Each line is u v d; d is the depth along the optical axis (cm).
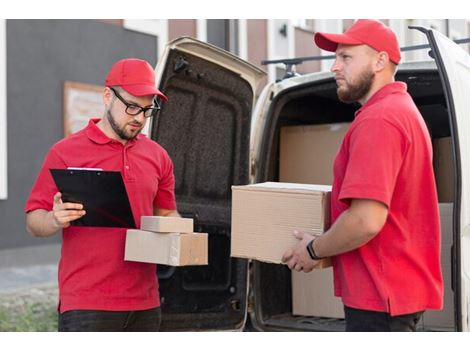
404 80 347
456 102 279
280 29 1179
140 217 270
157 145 289
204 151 358
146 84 263
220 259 374
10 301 688
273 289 396
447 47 289
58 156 264
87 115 913
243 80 367
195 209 356
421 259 237
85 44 904
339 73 248
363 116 234
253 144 385
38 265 872
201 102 350
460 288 272
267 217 266
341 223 228
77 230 263
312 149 396
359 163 226
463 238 279
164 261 254
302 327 373
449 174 383
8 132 830
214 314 369
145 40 977
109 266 262
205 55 339
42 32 856
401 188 233
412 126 233
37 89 856
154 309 280
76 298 260
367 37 243
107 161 267
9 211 840
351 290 239
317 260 244
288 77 405
